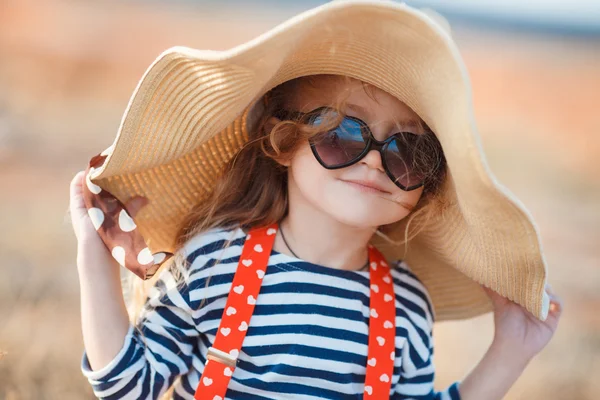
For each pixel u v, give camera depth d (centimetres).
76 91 916
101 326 196
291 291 208
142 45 1279
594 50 1934
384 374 207
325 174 200
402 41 163
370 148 194
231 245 212
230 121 196
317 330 205
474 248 204
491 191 165
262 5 1891
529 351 226
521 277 194
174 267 211
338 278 213
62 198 564
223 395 197
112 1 1664
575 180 867
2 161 630
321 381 204
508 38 1992
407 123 196
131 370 195
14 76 928
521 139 1056
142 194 211
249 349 202
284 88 209
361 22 160
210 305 204
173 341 205
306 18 154
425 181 203
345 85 196
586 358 420
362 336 210
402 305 222
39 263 423
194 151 210
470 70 1569
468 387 228
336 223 212
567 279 580
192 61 175
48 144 685
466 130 157
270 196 220
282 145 203
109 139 734
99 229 198
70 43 1205
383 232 236
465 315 247
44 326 346
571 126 1199
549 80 1555
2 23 1267
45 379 301
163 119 188
